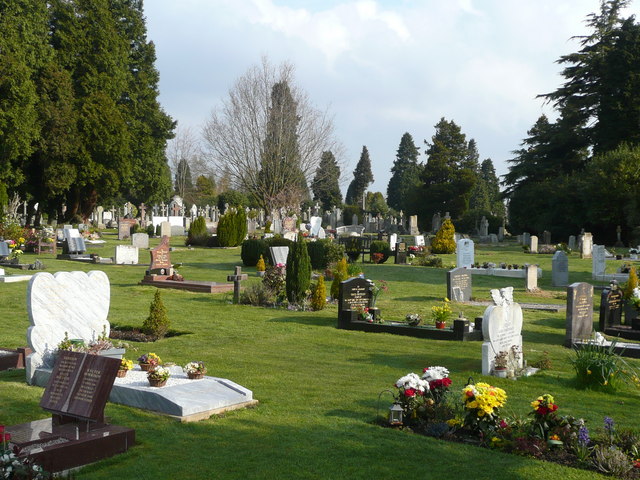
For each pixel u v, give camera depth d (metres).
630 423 9.54
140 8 65.38
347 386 11.32
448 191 89.81
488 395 8.53
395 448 8.00
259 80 57.75
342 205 103.81
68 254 35.22
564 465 7.66
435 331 16.62
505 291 12.86
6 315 17.83
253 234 56.31
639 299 18.55
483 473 7.25
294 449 7.88
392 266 36.06
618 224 59.66
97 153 53.12
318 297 20.69
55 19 53.66
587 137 71.19
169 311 19.53
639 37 64.62
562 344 16.38
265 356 13.90
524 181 75.31
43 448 7.01
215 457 7.55
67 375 8.10
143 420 8.86
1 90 43.47
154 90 65.69
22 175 47.81
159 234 57.34
